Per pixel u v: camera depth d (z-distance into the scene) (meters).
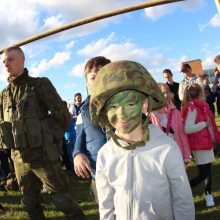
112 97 2.00
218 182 6.25
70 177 7.97
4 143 4.00
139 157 2.05
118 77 2.00
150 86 2.04
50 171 3.92
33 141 3.85
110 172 2.11
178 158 2.04
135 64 2.06
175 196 2.06
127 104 1.99
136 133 2.07
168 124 4.85
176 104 9.38
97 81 2.06
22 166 4.05
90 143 3.03
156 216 2.04
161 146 2.05
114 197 2.12
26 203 4.09
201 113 5.05
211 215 4.86
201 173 5.14
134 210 2.05
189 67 8.26
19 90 4.01
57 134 3.98
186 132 4.98
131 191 2.04
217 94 12.60
